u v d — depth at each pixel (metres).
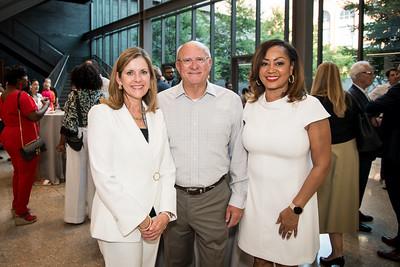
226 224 1.79
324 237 3.07
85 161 3.30
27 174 3.30
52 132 4.64
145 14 10.86
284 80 1.56
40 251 2.79
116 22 13.05
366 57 5.95
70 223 3.36
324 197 2.47
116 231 1.46
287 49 1.56
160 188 1.57
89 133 1.46
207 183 1.72
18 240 3.00
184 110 1.72
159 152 1.54
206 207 1.74
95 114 1.46
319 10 6.35
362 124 2.54
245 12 8.42
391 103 2.49
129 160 1.44
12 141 3.25
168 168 1.61
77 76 3.09
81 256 2.71
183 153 1.72
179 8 9.34
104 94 3.23
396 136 2.59
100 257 2.69
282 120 1.57
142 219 1.43
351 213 2.50
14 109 3.21
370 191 4.38
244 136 1.68
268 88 1.59
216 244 1.79
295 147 1.55
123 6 14.41
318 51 6.45
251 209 1.69
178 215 1.77
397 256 2.63
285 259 1.62
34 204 3.95
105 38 14.99
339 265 2.52
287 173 1.59
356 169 2.54
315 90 2.53
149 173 1.49
